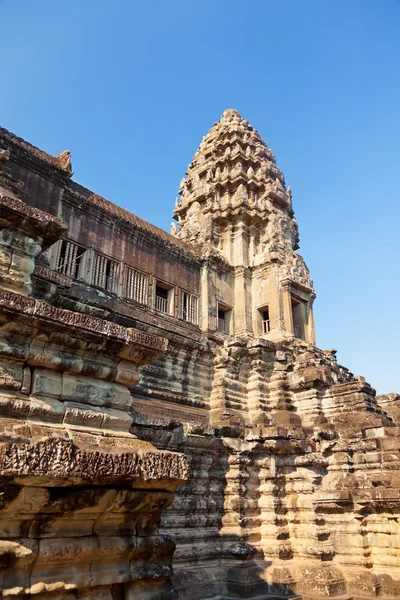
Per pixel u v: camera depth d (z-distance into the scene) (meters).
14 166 18.73
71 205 20.56
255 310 27.08
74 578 5.71
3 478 4.95
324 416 21.34
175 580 15.23
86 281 20.20
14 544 5.28
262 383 22.66
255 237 29.23
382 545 16.88
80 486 5.65
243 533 17.47
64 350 6.66
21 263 7.14
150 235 23.61
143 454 6.19
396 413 21.92
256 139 32.84
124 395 7.21
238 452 18.59
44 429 5.98
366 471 18.31
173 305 23.97
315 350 24.94
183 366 22.09
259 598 15.90
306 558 17.47
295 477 18.83
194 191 31.50
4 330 6.14
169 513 16.31
